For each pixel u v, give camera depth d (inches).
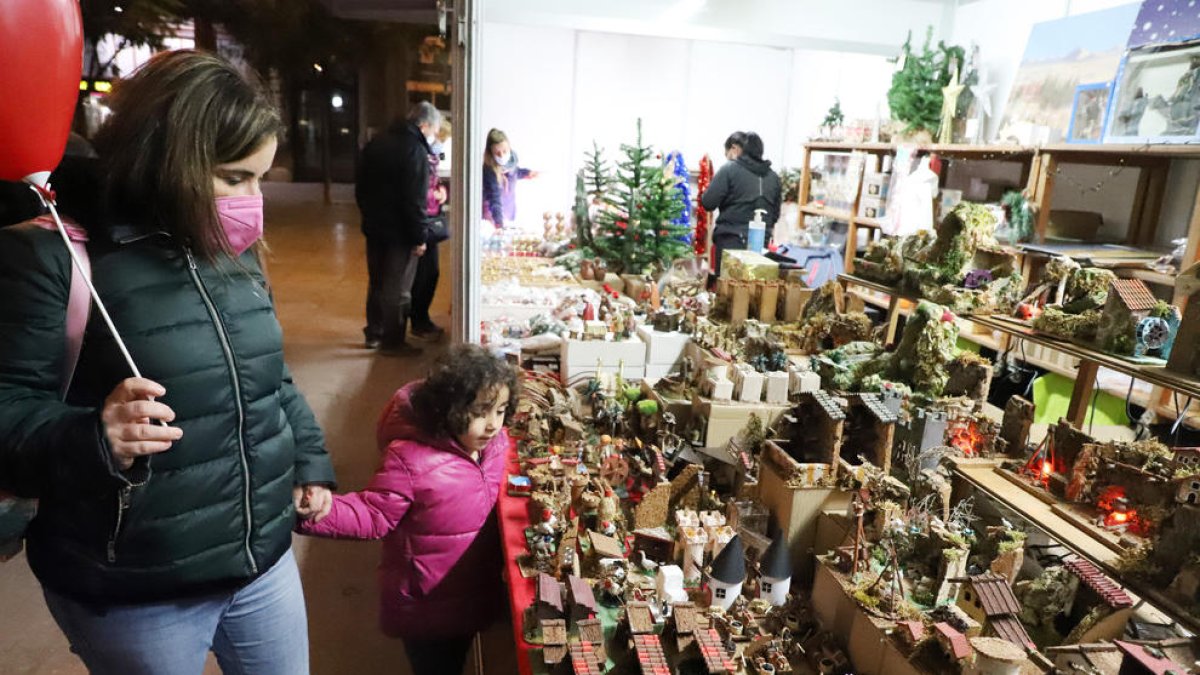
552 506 98.1
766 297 160.9
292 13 263.7
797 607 87.4
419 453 96.3
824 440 96.5
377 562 143.3
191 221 55.2
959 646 66.9
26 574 131.0
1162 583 68.0
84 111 92.2
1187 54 127.7
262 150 58.6
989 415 114.4
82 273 50.8
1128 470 82.1
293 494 72.8
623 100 269.6
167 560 59.2
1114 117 141.1
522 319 177.6
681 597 85.7
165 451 57.4
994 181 185.2
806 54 263.4
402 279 247.3
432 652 104.9
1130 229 156.9
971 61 185.3
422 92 290.5
